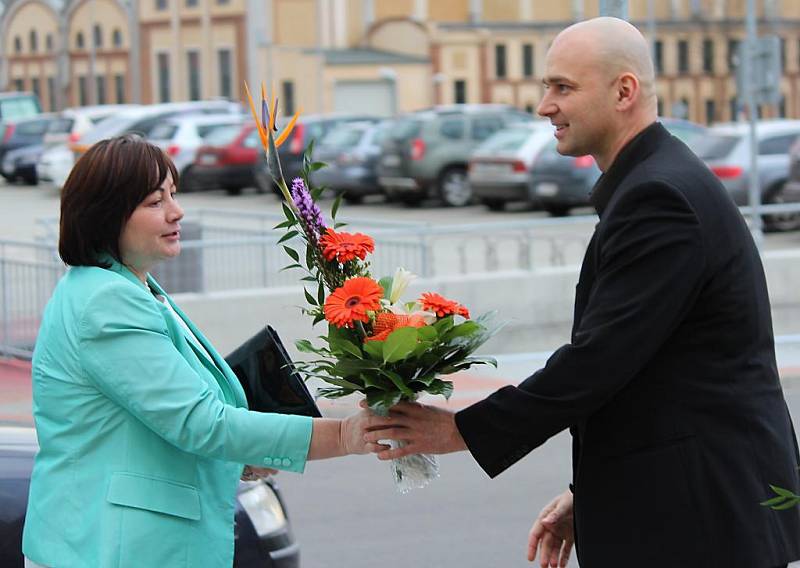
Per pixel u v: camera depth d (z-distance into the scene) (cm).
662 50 7138
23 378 1284
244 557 536
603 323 341
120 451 349
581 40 359
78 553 348
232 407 356
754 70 1797
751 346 350
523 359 1331
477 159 3022
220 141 3647
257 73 5625
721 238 344
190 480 355
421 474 379
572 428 373
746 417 346
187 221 1731
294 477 951
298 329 1359
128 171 355
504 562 743
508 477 935
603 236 349
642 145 358
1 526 515
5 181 4528
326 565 743
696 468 344
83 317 346
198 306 1323
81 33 8225
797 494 359
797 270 1548
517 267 1936
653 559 346
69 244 358
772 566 349
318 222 370
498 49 6981
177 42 7625
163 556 347
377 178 3306
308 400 397
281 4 6856
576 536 367
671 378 346
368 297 352
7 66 8688
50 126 4366
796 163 2395
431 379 353
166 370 346
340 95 6731
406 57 6819
